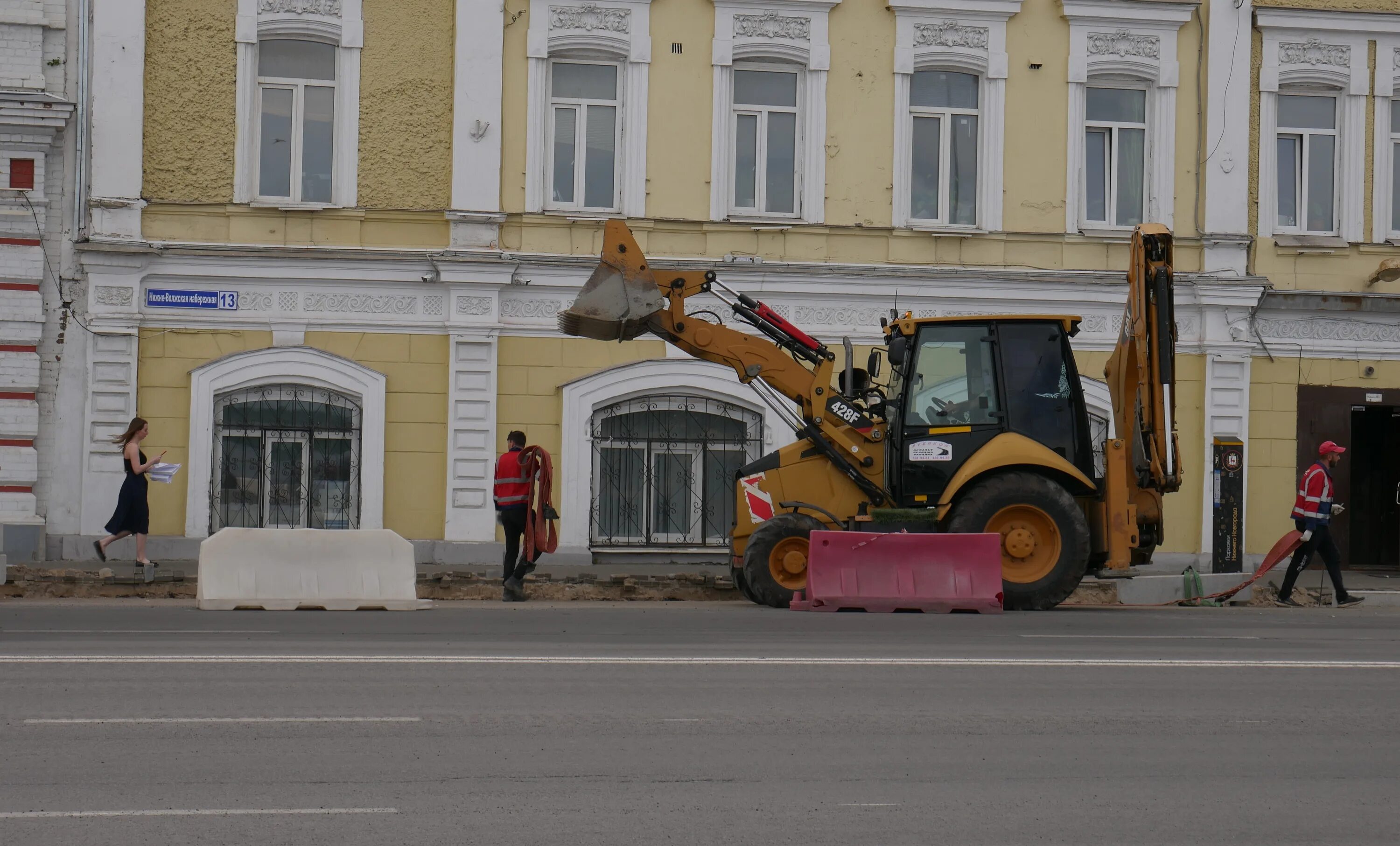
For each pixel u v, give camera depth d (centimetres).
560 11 2111
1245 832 620
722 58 2138
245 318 2048
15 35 1995
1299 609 1750
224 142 2050
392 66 2084
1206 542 2202
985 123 2195
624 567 2064
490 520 2091
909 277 2159
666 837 593
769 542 1530
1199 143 2233
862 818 628
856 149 2167
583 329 1606
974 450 1527
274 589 1493
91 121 2008
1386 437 2344
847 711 854
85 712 820
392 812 623
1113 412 1644
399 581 1529
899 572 1483
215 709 831
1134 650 1155
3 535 1966
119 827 595
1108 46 2214
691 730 793
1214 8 2227
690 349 1603
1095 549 1551
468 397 2086
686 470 2153
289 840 581
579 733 783
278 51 2086
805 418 1595
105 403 2011
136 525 1712
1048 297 2192
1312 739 807
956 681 965
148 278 2031
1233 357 2212
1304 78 2255
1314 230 2278
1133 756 756
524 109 2108
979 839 601
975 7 2183
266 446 2072
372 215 2078
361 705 848
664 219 2131
